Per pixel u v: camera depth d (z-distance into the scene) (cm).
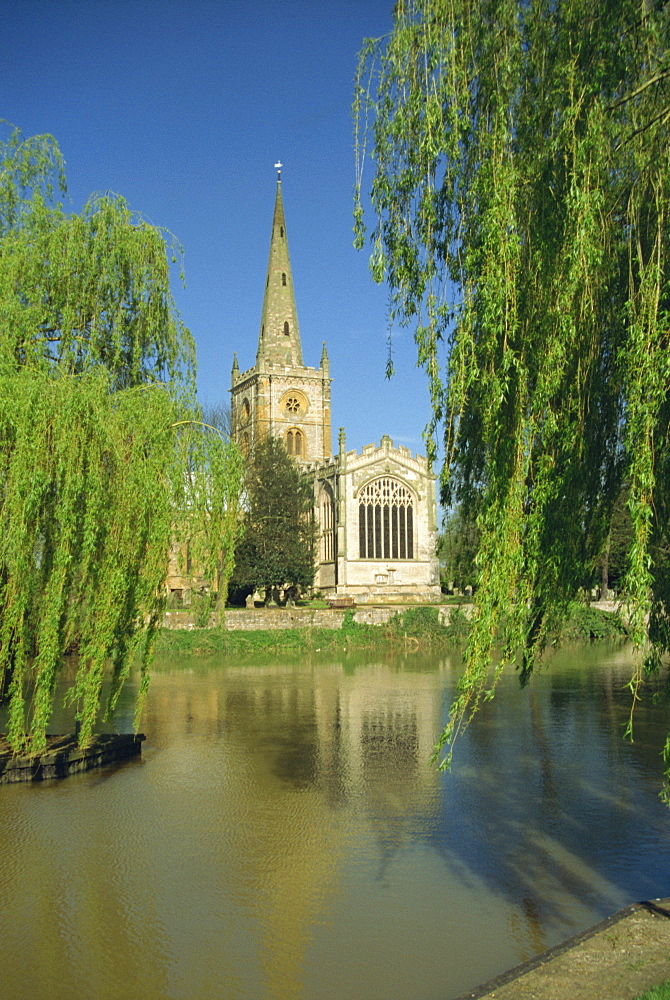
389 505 8900
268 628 6019
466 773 2120
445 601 8081
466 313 1118
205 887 1375
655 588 1041
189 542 2094
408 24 1207
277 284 10538
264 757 2302
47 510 1778
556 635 1305
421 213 1184
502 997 874
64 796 1888
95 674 1978
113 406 1947
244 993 1045
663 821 1714
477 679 1070
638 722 2811
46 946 1171
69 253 2112
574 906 1293
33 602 1850
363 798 1886
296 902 1316
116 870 1445
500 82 1148
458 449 1200
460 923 1237
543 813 1773
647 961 944
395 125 1194
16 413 1728
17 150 2342
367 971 1097
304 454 10306
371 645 5856
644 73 1091
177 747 2431
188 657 5253
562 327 1018
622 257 1105
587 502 1170
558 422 1086
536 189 1104
